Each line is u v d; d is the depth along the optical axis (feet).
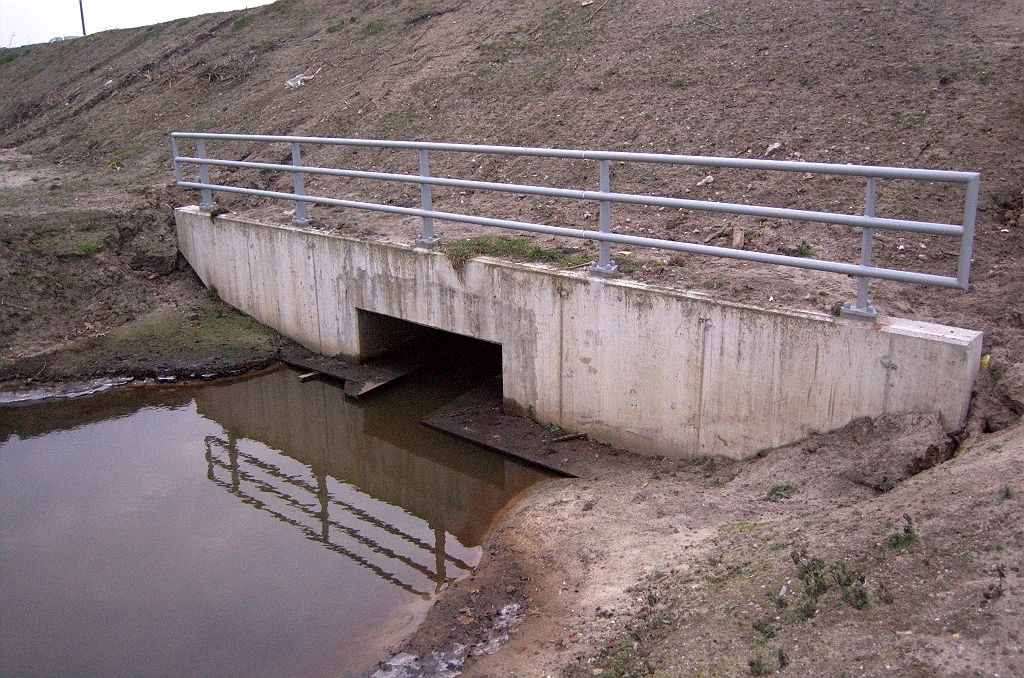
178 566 18.79
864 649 10.74
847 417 17.42
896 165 25.18
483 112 37.11
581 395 22.18
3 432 26.07
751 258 18.15
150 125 50.08
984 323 18.43
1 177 44.73
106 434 25.95
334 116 41.78
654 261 21.83
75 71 63.93
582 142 32.48
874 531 13.01
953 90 27.14
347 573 18.44
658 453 20.88
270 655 15.56
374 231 28.02
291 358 30.09
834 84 29.68
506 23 43.32
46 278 31.89
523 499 20.27
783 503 16.02
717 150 29.01
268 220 30.99
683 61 34.55
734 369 18.86
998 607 10.56
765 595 12.72
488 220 23.13
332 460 24.73
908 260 21.24
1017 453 13.41
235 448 25.27
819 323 17.35
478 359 29.78
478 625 15.46
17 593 17.80
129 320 32.14
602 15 40.22
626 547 16.43
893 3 32.68
